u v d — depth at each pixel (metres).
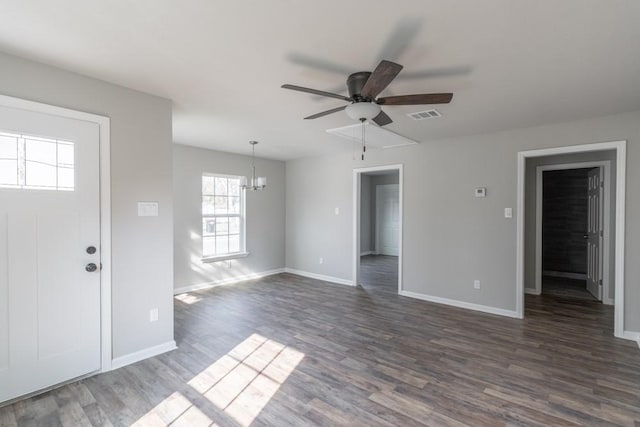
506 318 3.93
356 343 3.17
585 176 6.20
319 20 1.75
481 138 4.21
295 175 6.49
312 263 6.21
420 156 4.75
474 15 1.69
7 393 2.17
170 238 3.01
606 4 1.59
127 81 2.58
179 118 3.57
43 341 2.31
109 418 2.03
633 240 3.28
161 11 1.68
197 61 2.24
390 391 2.34
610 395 2.29
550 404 2.18
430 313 4.10
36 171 2.27
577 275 6.25
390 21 1.76
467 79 2.49
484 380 2.49
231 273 5.76
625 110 3.23
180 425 1.97
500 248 4.08
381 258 8.55
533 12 1.66
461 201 4.38
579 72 2.36
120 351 2.69
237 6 1.63
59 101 2.35
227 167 5.64
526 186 5.14
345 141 4.70
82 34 1.91
